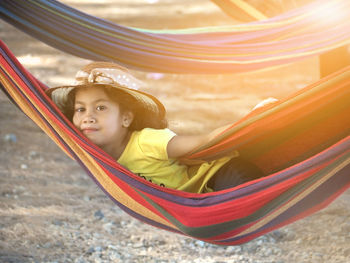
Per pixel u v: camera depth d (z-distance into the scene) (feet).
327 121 11.39
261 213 11.30
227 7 19.83
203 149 11.32
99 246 17.02
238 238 12.25
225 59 13.12
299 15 13.53
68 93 12.15
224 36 13.94
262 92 34.81
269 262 15.99
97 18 13.46
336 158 10.62
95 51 13.62
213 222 11.39
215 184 11.96
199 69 13.34
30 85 11.39
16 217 18.76
